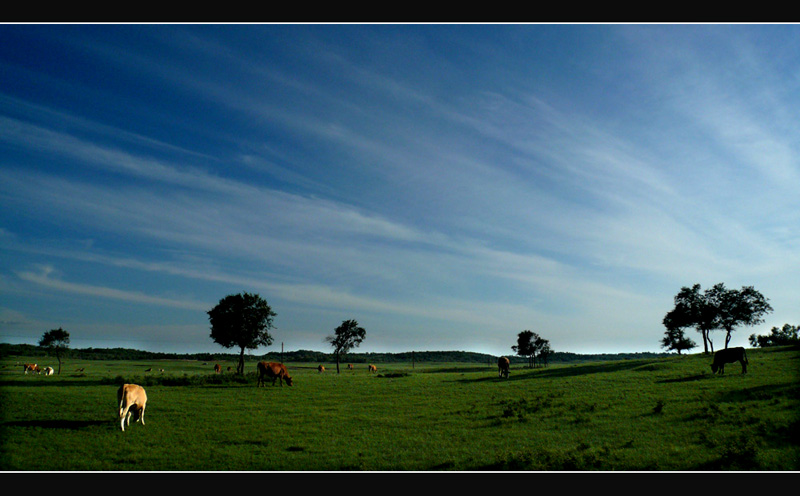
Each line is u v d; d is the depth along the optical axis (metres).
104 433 21.73
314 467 16.83
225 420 25.22
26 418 25.19
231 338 73.25
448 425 23.31
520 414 24.81
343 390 39.66
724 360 38.34
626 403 26.70
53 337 73.12
